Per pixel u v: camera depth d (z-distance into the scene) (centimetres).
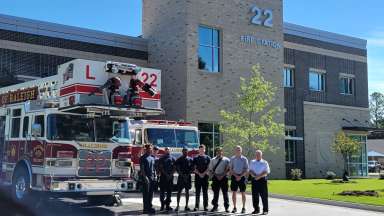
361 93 4419
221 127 2936
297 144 3844
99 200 1600
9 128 1589
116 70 1402
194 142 2034
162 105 3148
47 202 1499
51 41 2941
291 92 3872
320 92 4084
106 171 1433
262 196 1524
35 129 1385
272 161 3378
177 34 3100
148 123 1933
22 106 1534
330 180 3381
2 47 2766
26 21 2864
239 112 3033
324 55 4147
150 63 3281
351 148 3472
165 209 1567
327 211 1612
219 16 3192
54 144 1360
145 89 1454
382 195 2053
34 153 1420
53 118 1377
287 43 3881
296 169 3534
